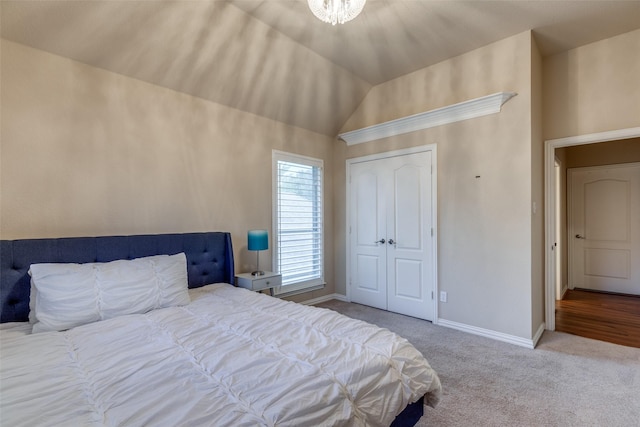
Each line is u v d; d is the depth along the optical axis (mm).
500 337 2857
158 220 2729
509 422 1706
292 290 3842
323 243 4227
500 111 2879
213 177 3115
